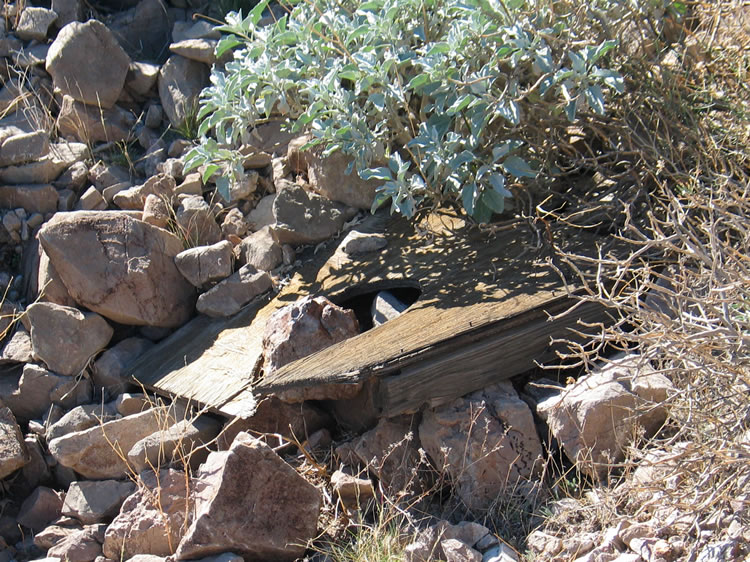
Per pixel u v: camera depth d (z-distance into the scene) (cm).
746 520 370
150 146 501
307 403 420
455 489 402
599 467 396
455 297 420
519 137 445
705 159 430
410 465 406
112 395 446
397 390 399
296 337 418
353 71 436
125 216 453
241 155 459
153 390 440
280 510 394
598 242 427
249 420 419
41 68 513
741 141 432
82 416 435
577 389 400
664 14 452
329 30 453
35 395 445
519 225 439
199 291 459
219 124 454
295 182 475
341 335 420
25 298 468
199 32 512
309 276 450
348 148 441
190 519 405
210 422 425
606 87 442
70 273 448
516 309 408
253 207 478
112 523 407
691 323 377
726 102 441
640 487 377
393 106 449
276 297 447
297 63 455
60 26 523
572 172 447
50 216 479
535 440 402
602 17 434
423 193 456
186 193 478
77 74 498
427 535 388
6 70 515
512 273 424
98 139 501
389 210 462
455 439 401
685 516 374
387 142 449
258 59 462
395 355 399
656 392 398
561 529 388
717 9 449
